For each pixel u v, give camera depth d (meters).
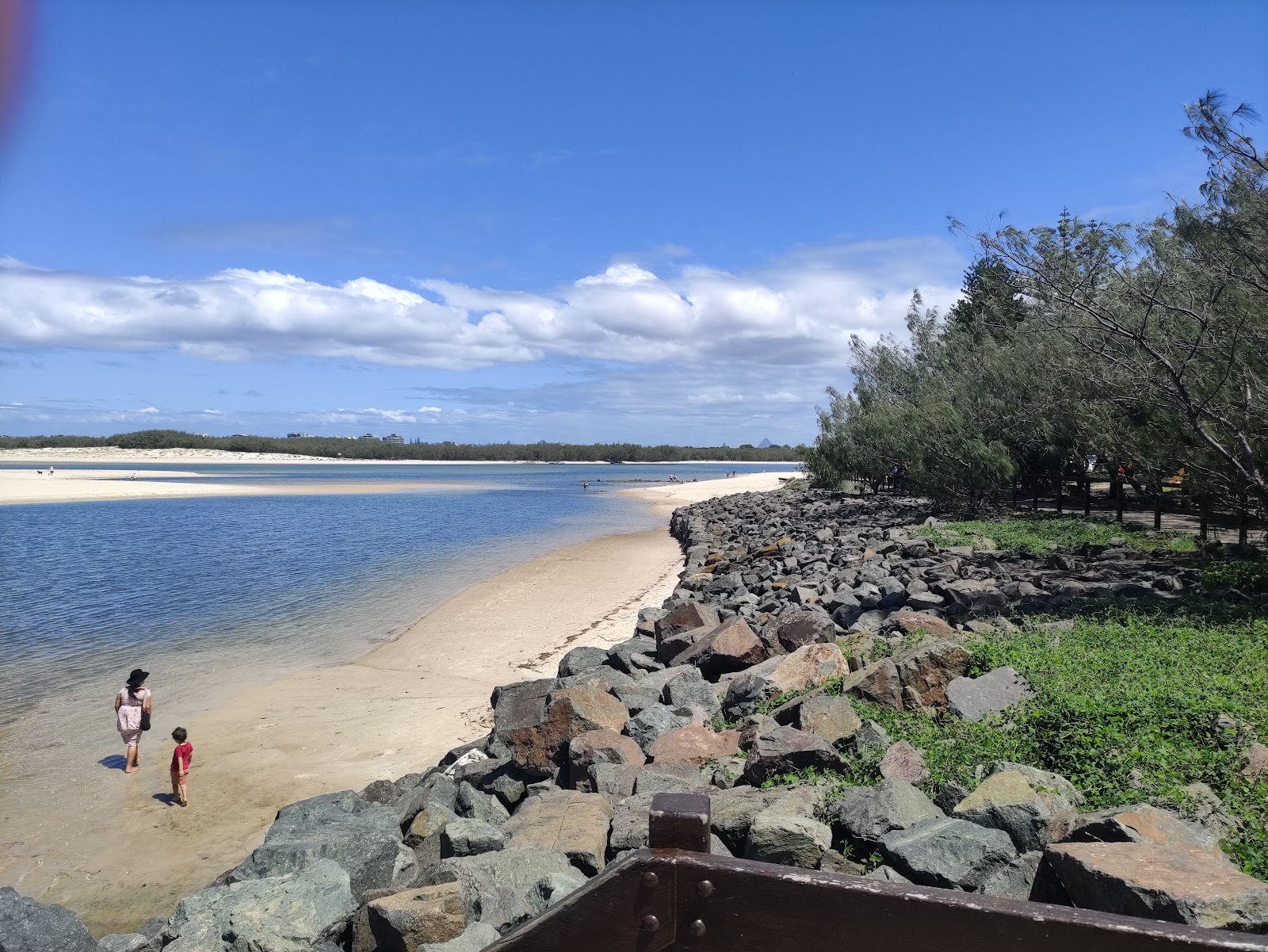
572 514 55.97
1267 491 12.99
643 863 1.87
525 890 5.82
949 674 8.47
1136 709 7.02
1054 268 13.57
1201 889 3.87
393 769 11.48
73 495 65.38
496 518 52.81
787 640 11.67
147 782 11.12
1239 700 7.20
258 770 11.50
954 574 15.86
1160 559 16.14
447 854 6.86
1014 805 5.48
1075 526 21.25
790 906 1.78
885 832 5.66
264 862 6.79
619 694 10.66
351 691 14.84
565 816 6.91
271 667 16.48
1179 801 5.59
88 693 14.83
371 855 6.91
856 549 22.06
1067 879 4.39
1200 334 12.95
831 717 7.78
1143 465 16.62
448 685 15.20
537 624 20.05
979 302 29.03
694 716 9.48
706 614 13.70
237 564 30.44
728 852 6.01
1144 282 14.16
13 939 5.49
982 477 25.05
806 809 6.09
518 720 10.70
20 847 9.38
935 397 28.16
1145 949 1.58
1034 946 1.64
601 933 1.89
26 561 30.92
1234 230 11.88
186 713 13.75
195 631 19.52
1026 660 8.61
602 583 26.09
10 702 14.33
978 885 5.00
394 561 31.23
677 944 1.86
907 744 7.00
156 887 8.57
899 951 1.72
